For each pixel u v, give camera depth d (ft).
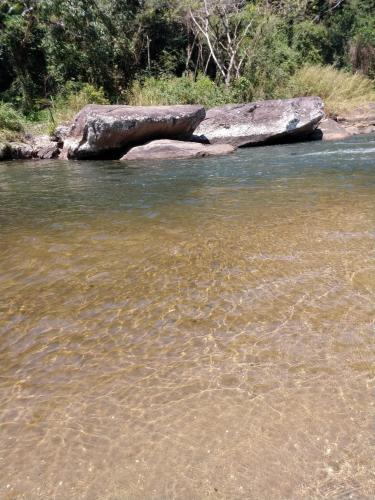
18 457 5.32
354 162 24.64
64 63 45.37
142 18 49.73
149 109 32.60
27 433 5.68
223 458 5.17
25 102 43.39
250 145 36.32
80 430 5.70
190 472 5.01
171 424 5.72
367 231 12.48
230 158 29.07
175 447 5.36
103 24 47.09
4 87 48.96
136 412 5.96
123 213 15.84
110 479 4.98
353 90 54.39
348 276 9.66
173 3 50.78
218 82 50.42
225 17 50.24
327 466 5.00
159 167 26.53
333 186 18.69
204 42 52.90
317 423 5.60
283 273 10.01
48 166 29.22
